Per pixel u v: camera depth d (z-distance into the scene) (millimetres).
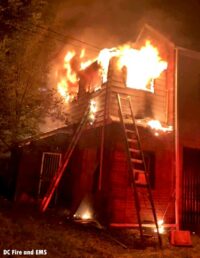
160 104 14078
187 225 12742
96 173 13539
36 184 14984
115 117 12633
